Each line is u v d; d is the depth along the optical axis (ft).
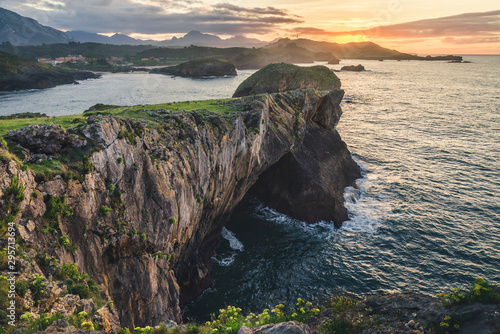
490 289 37.58
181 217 100.01
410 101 461.78
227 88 526.98
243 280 121.39
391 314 41.78
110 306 61.00
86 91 490.49
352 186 189.67
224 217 148.77
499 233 143.23
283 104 192.13
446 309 37.78
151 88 525.75
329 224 157.89
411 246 136.98
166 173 94.89
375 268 125.08
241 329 36.86
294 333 34.94
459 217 156.56
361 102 456.86
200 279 116.37
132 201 83.92
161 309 88.63
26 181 60.59
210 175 120.88
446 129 305.32
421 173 207.21
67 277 59.77
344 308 45.85
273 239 147.64
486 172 205.98
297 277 121.90
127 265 81.46
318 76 359.46
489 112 376.07
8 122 100.42
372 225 153.28
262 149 159.33
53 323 39.27
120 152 82.84
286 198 170.91
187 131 111.55
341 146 219.82
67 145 75.00
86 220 71.36
